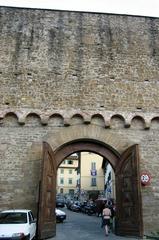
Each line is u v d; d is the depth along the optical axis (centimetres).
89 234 1744
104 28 1908
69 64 1791
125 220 1577
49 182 1568
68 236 1641
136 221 1527
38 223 1445
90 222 2702
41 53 1803
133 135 1697
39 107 1686
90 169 6438
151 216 1577
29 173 1592
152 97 1769
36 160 1612
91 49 1839
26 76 1742
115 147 1669
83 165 6462
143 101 1753
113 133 1689
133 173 1589
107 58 1827
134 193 1560
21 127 1656
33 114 1675
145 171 1644
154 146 1689
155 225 1564
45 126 1667
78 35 1870
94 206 3712
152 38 1916
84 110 1698
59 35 1859
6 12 1900
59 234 1734
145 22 1952
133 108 1731
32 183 1579
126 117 1706
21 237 1218
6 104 1677
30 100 1694
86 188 6322
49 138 1652
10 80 1728
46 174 1536
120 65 1819
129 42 1884
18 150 1622
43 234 1456
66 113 1684
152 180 1634
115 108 1720
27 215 1377
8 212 1394
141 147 1681
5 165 1596
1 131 1644
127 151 1639
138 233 1505
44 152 1548
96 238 1544
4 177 1578
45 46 1823
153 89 1788
